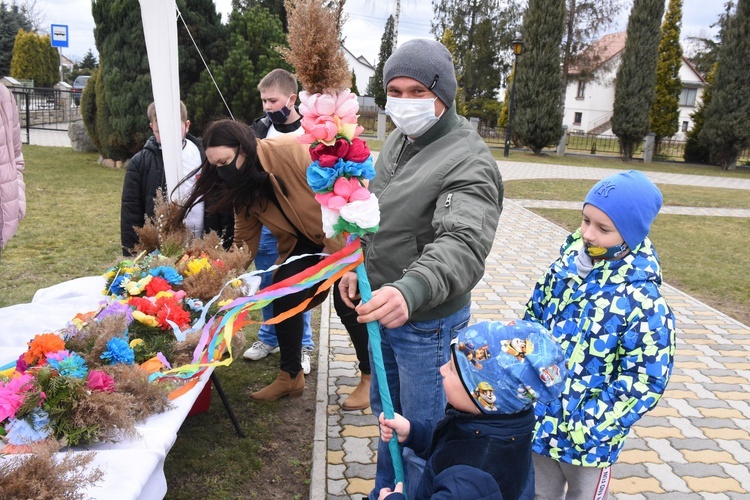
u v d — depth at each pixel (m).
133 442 1.82
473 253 1.84
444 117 2.20
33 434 1.77
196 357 2.14
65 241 6.87
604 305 1.98
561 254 2.23
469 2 37.56
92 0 11.04
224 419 3.46
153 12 3.17
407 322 2.20
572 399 2.01
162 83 3.32
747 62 21.86
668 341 1.91
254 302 2.03
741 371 4.51
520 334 1.53
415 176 2.16
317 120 1.77
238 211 3.15
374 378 2.53
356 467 3.06
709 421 3.73
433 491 1.54
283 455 3.16
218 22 12.52
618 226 1.92
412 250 2.19
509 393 1.50
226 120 2.91
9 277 5.57
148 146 3.78
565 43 27.98
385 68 2.19
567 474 2.15
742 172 22.53
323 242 3.17
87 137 13.73
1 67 32.62
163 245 3.15
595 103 41.94
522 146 25.80
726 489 3.04
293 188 2.97
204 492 2.83
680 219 11.48
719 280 7.14
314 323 5.02
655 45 22.98
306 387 3.89
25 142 14.91
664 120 25.47
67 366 1.94
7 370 2.09
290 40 1.78
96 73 12.22
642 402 1.91
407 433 1.93
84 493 1.49
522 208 11.57
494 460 1.52
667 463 3.26
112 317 2.26
